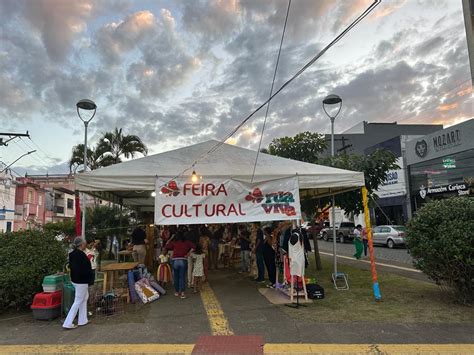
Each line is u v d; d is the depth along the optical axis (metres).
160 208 8.41
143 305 8.02
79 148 24.61
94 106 11.59
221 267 14.69
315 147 16.94
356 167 12.33
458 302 7.70
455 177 24.08
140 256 11.38
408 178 28.67
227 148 10.48
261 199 8.78
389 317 6.80
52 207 49.03
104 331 6.27
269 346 5.39
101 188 8.25
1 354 5.38
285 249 9.27
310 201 13.33
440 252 7.43
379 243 23.95
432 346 5.28
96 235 17.66
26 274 7.44
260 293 9.10
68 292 7.18
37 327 6.60
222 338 5.78
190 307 7.79
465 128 23.23
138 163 9.27
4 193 35.38
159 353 5.26
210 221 8.54
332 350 5.20
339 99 11.50
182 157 9.79
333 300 8.20
